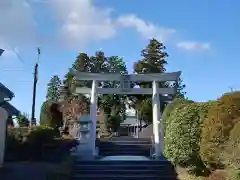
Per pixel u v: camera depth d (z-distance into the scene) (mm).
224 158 10641
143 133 30906
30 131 19891
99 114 34375
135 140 22922
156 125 19031
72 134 25078
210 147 11016
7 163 17453
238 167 10008
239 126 10000
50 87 39094
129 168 15094
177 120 12719
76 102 28609
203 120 12172
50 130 19859
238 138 9938
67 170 13688
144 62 38219
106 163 15438
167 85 27016
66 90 31938
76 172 14773
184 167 13102
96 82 20172
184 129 12422
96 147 19875
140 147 20984
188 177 12633
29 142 19297
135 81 20266
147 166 15102
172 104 15062
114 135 32500
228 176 10555
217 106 11195
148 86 24000
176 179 13703
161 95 21250
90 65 36438
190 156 12305
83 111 28078
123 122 38969
